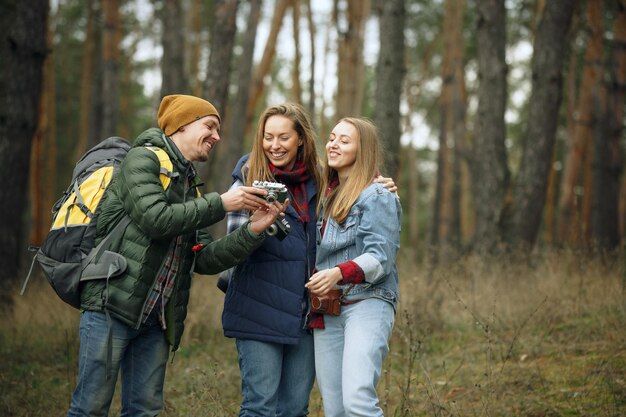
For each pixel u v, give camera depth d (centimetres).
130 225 304
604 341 527
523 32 1894
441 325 618
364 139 321
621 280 642
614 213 1215
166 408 427
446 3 1781
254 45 1179
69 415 303
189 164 323
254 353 323
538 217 961
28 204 1778
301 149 346
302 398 338
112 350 302
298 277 326
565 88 1830
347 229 315
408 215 3031
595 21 1330
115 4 1306
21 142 898
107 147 329
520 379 469
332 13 1539
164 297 317
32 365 574
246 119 1233
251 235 313
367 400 294
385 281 313
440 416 394
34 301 760
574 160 1487
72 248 302
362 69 1518
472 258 816
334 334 317
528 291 656
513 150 2466
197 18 1800
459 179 1991
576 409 405
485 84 1033
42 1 902
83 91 1853
